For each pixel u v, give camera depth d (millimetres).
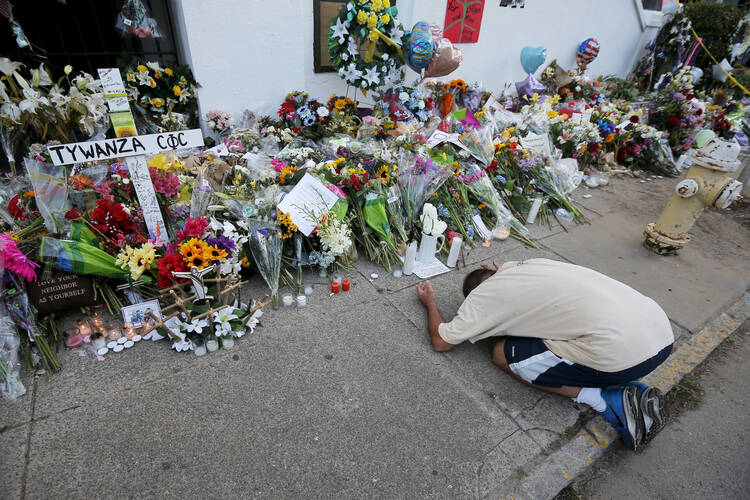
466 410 2092
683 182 3469
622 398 2000
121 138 2170
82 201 2479
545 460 1907
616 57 7777
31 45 3436
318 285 2895
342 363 2273
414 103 4637
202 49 3662
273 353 2293
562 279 2002
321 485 1692
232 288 2287
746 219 4758
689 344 2785
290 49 4121
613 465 2035
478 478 1791
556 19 6250
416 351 2408
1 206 2604
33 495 1564
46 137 2814
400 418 2006
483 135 4164
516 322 2098
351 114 4379
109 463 1691
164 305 2451
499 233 3766
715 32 8195
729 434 2248
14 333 2090
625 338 1810
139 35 3514
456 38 5301
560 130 4996
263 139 3982
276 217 2748
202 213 2650
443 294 2932
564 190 4574
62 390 1971
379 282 2992
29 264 2127
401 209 3316
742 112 7344
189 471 1691
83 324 2318
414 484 1735
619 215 4562
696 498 1915
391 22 3936
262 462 1751
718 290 3396
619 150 5844
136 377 2072
